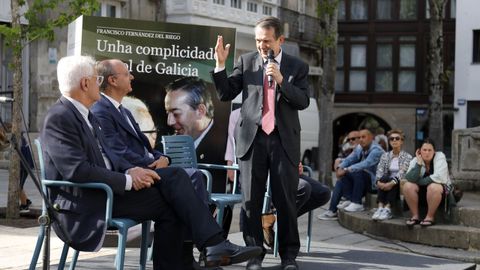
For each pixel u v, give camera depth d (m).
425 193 8.74
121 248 4.90
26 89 19.25
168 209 5.25
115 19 7.90
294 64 6.18
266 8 27.92
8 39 9.95
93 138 5.17
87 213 4.95
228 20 25.17
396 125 35.97
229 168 7.16
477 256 8.00
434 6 24.98
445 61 34.66
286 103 6.14
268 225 6.66
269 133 6.08
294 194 6.20
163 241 5.26
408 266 6.93
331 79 19.00
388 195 9.21
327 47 18.91
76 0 10.23
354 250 7.82
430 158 8.62
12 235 8.55
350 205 10.28
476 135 11.30
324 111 19.00
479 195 10.84
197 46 8.17
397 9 35.78
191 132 8.19
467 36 33.03
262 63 6.21
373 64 36.09
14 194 9.92
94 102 5.48
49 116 5.00
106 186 4.86
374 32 36.06
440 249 8.41
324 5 18.41
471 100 33.16
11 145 5.07
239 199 6.65
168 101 8.13
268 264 6.70
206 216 5.14
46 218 4.84
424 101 35.47
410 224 8.69
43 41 19.53
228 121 8.27
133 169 5.15
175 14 23.36
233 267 6.61
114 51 7.90
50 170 5.00
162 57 8.09
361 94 36.25
